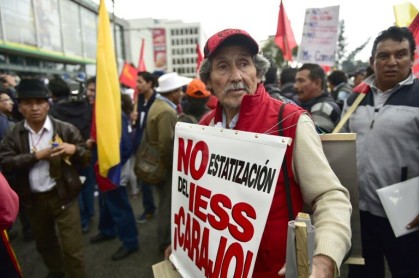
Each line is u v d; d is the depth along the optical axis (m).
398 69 1.69
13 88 4.61
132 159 4.61
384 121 1.72
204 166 1.07
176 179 1.25
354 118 1.90
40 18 20.22
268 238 0.96
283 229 0.96
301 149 0.94
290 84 3.45
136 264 2.87
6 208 1.34
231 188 0.94
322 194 0.90
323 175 0.91
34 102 2.15
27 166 2.15
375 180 1.75
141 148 2.89
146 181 2.81
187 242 1.14
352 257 1.20
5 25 16.56
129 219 3.00
